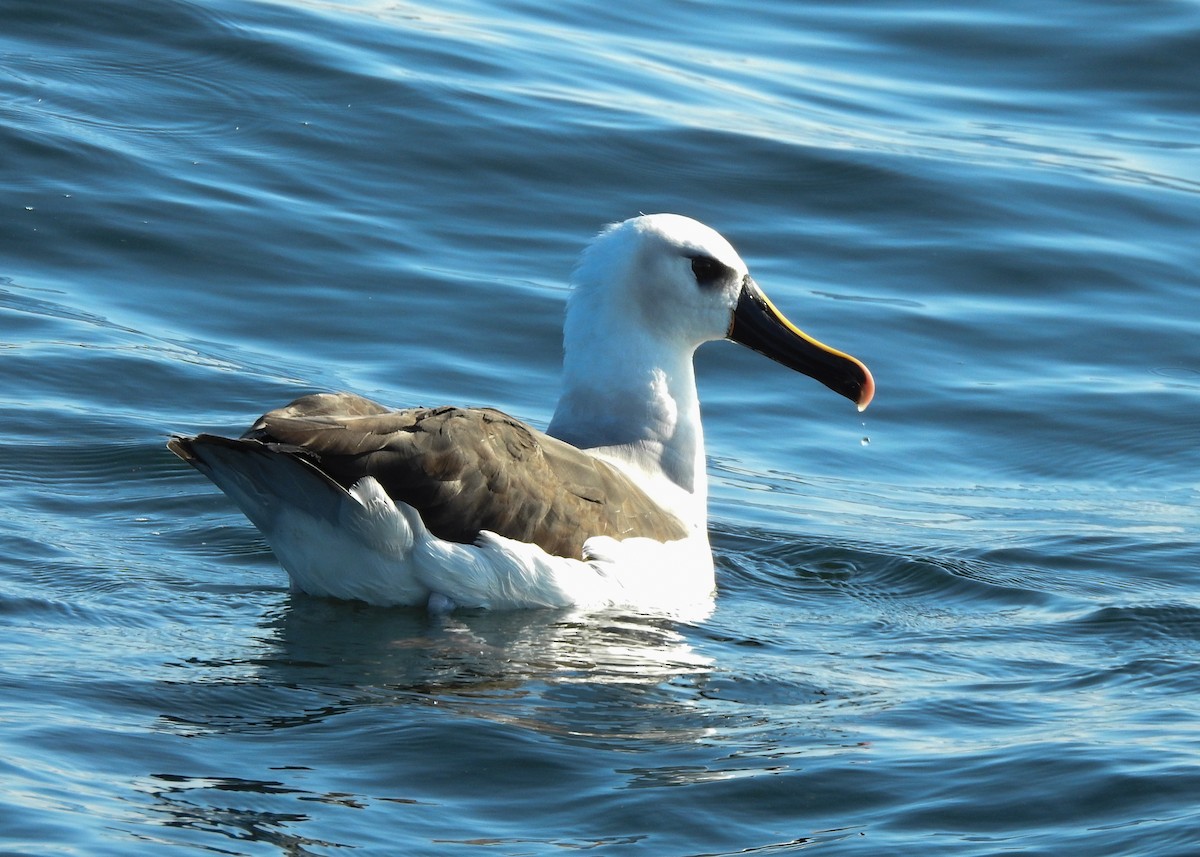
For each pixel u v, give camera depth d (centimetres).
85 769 972
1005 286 2141
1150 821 951
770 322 1504
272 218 2083
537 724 1080
